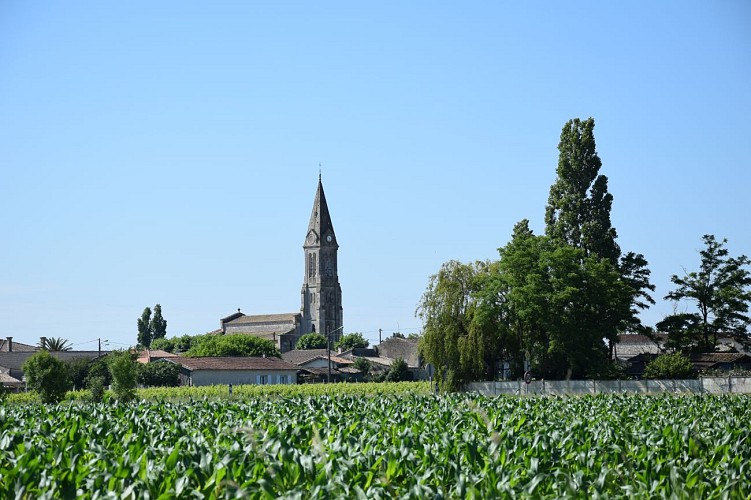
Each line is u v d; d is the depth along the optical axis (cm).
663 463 2186
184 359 13138
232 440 2567
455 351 8625
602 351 9150
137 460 2125
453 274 8869
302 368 15062
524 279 8944
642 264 10525
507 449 2438
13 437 2547
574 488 1903
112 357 8650
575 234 10244
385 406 4141
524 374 8788
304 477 2027
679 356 8938
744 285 10850
